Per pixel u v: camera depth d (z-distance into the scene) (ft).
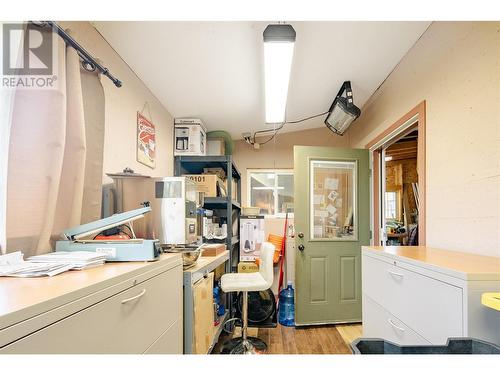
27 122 3.17
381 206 9.62
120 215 3.68
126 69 5.94
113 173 5.18
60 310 1.82
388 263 4.35
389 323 4.27
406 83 6.88
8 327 1.47
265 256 7.39
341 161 9.86
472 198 4.57
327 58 6.86
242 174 12.91
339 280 9.50
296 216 9.50
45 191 3.24
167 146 8.55
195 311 4.63
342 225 9.92
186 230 5.49
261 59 6.26
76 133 3.75
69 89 3.72
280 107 8.24
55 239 3.60
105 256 3.27
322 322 9.25
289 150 12.82
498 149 4.09
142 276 2.94
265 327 9.21
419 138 6.18
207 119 9.75
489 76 4.26
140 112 6.62
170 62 6.15
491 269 2.96
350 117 8.95
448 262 3.43
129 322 2.66
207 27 5.12
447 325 3.03
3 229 2.87
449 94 5.20
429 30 5.84
